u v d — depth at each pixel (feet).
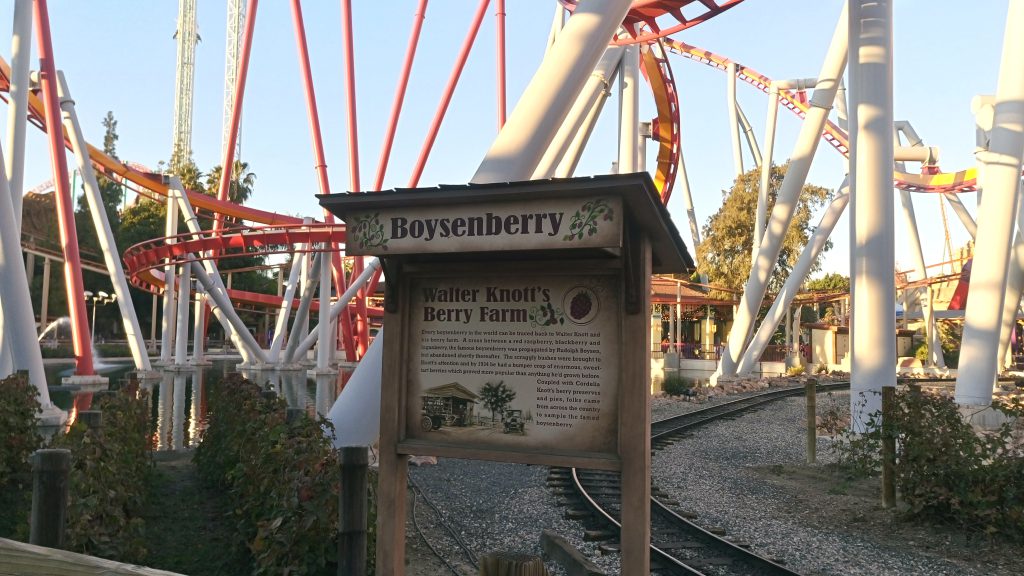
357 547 12.34
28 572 4.73
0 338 57.52
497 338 13.28
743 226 166.20
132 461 24.40
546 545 22.18
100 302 218.59
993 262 48.60
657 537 24.27
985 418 43.19
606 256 12.80
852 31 47.21
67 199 86.84
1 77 90.79
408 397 13.78
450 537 24.07
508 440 13.03
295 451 18.88
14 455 28.17
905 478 26.68
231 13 290.56
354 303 174.60
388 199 12.82
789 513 28.25
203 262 129.70
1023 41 48.44
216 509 25.80
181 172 248.73
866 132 46.01
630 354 12.26
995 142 49.42
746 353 99.19
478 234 12.48
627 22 70.79
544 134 32.45
